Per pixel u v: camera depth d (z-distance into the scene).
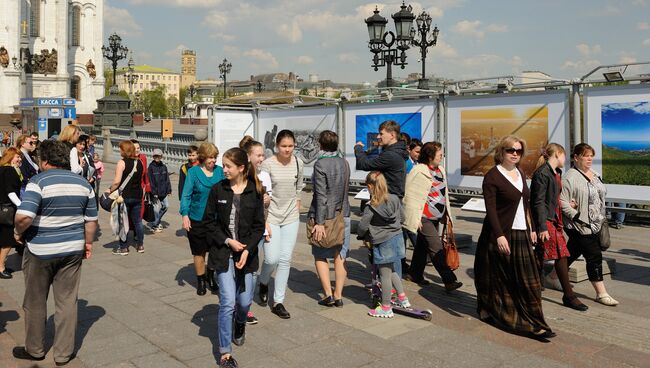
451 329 5.62
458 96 11.95
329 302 6.38
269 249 6.03
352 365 4.76
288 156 6.11
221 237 4.77
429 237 6.88
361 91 13.86
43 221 4.78
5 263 8.69
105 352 5.10
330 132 6.19
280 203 6.05
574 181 6.34
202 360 4.91
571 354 4.95
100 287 7.31
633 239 10.30
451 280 6.83
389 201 5.87
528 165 10.91
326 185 6.11
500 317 5.57
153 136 28.91
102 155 33.31
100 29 72.00
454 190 12.79
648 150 9.02
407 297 6.73
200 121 70.62
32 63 65.38
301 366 4.75
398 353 5.01
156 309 6.37
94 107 71.62
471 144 11.83
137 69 190.12
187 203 6.84
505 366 4.71
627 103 9.23
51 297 6.80
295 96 14.79
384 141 6.64
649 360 4.81
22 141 8.99
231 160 4.77
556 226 6.28
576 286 7.17
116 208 9.34
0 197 7.73
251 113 15.30
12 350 5.17
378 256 5.92
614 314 6.03
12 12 62.47
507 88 10.84
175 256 9.25
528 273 5.38
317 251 6.28
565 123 10.26
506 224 5.48
